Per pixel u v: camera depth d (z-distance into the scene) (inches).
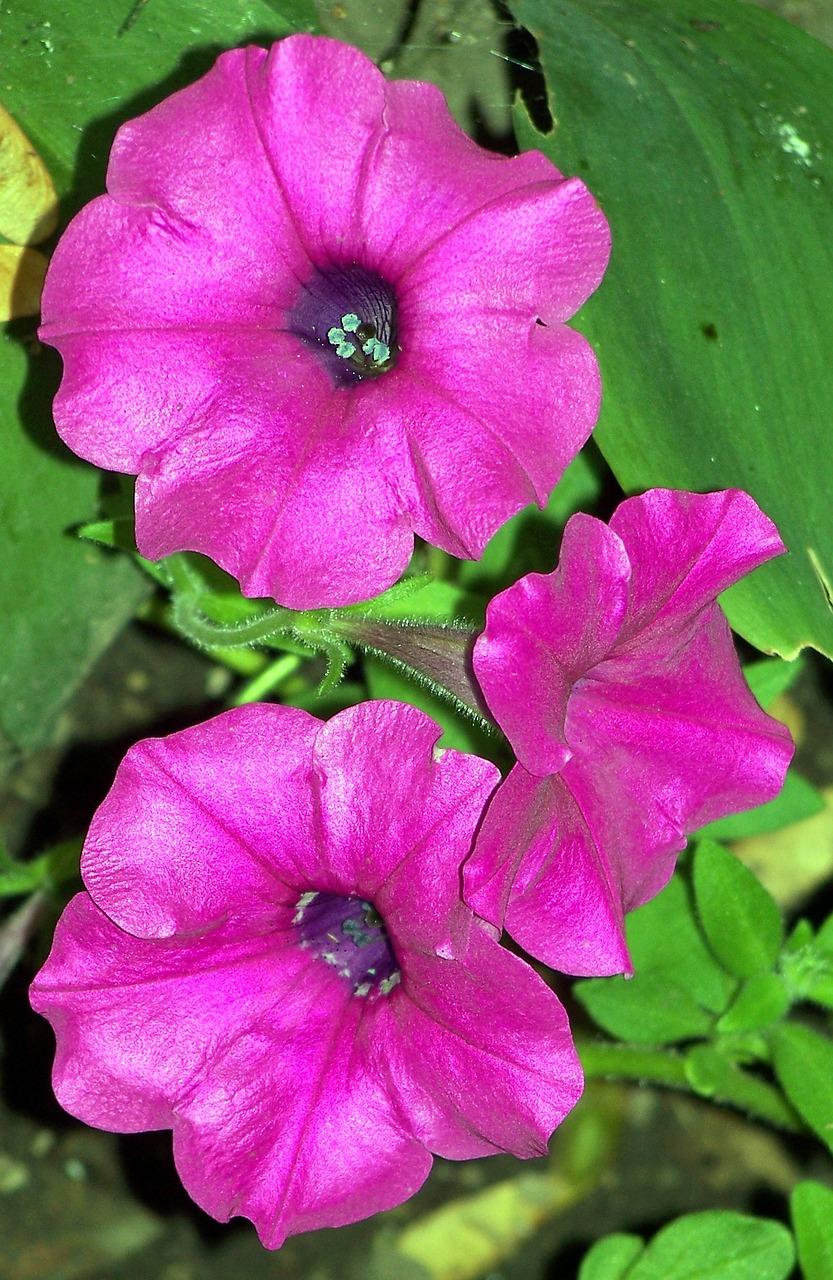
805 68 13.8
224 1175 12.0
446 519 11.9
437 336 12.0
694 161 13.6
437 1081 11.9
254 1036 12.1
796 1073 14.2
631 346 13.5
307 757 11.8
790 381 13.4
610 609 11.8
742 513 12.2
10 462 14.4
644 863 12.4
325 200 12.0
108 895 11.8
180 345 12.0
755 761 12.6
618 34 13.8
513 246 11.9
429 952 11.8
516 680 11.5
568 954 11.9
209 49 13.5
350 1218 12.1
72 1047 11.9
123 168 11.9
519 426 11.9
